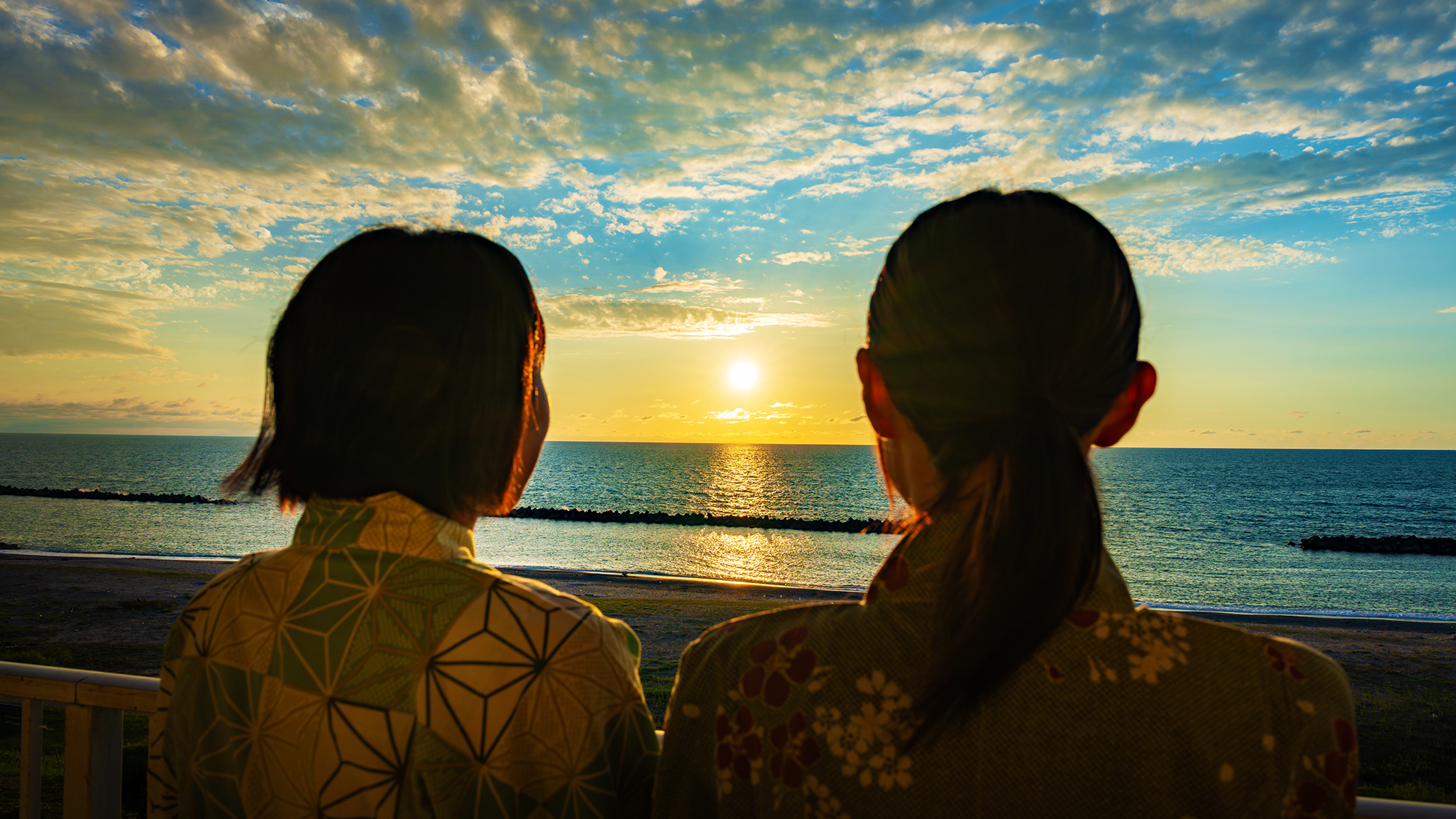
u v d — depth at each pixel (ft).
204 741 3.25
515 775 3.00
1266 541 271.28
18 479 478.59
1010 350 2.38
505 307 3.42
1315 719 2.31
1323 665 2.41
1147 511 369.71
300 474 3.23
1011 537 2.19
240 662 3.16
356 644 3.00
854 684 2.50
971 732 2.28
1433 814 4.42
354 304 3.24
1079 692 2.26
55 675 6.06
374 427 3.18
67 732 6.01
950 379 2.46
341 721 2.94
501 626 3.06
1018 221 2.53
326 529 3.23
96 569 126.52
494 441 3.36
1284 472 624.18
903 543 2.66
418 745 2.93
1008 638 2.17
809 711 2.55
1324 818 2.32
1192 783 2.24
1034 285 2.41
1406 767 46.62
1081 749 2.24
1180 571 205.98
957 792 2.29
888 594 2.60
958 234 2.55
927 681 2.33
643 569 186.60
